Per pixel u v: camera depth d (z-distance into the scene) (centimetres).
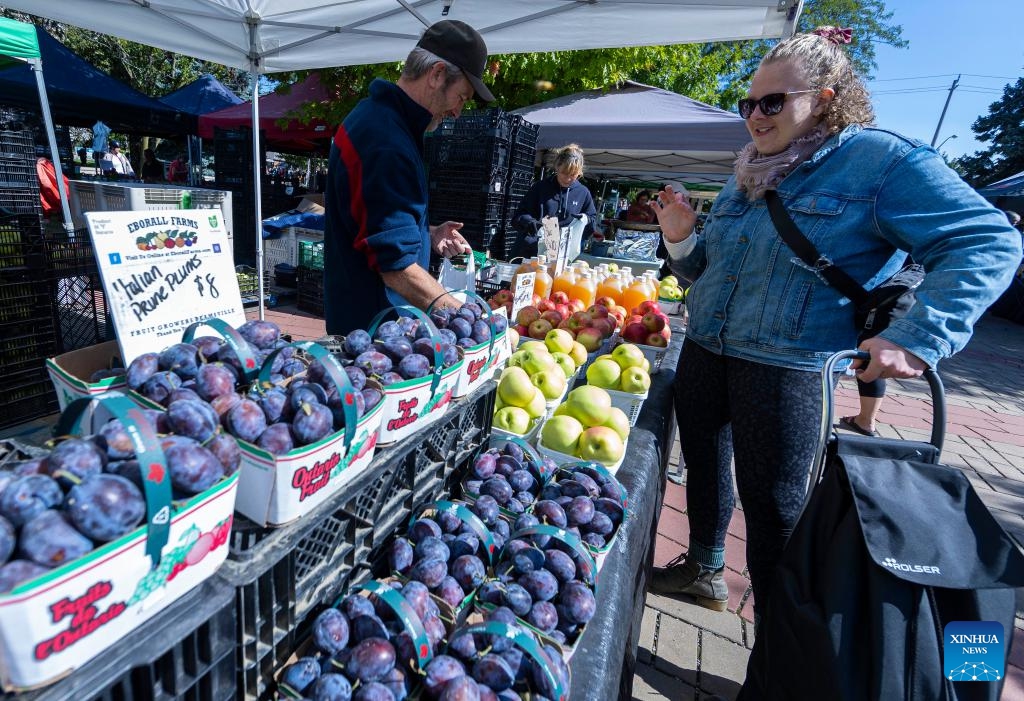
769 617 139
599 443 173
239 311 137
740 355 197
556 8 347
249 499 87
